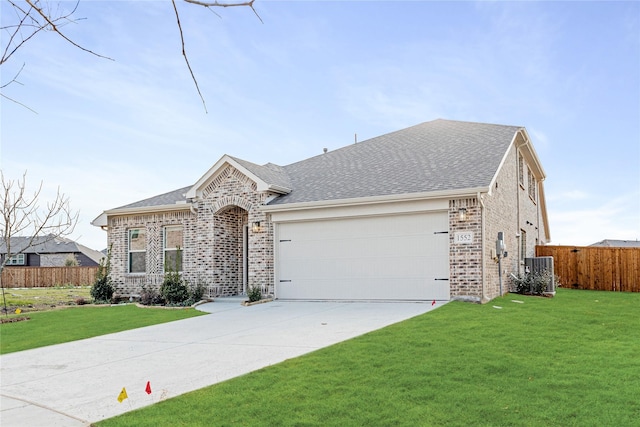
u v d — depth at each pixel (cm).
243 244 1972
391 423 528
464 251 1404
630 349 818
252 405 598
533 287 1684
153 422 558
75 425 571
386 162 1856
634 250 2041
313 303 1555
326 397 613
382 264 1527
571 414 535
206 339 1052
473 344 851
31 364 901
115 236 2092
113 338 1137
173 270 1956
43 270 4000
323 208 1614
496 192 1583
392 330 984
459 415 542
